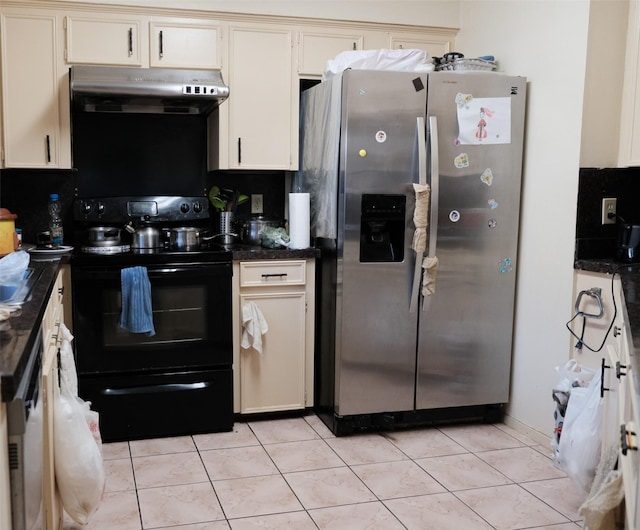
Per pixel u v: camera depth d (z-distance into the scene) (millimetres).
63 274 3113
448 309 3365
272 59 3570
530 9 3266
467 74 3234
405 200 3242
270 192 3967
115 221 3570
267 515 2533
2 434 1176
